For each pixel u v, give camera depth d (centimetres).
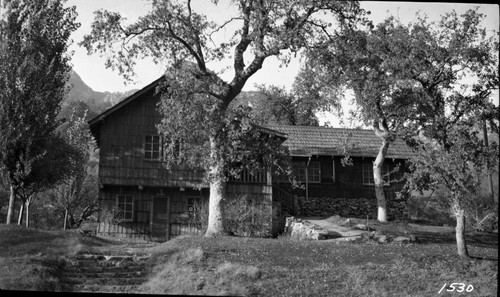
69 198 2903
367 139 3594
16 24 2327
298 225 2631
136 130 2831
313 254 1889
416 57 2117
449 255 1906
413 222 3206
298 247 1983
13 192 2270
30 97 2278
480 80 1981
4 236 1844
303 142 3466
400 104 2600
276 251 1905
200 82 2236
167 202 2867
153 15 2169
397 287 1511
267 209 2844
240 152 2278
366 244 2158
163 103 2262
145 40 2227
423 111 2114
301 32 2231
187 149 2345
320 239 2320
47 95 2316
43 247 1739
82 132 3098
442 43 2144
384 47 2431
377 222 2861
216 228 2270
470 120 1931
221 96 2316
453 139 1892
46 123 2330
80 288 1397
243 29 2330
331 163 3406
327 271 1653
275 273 1614
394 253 1933
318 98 2956
